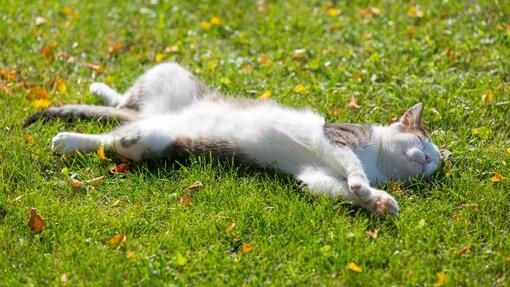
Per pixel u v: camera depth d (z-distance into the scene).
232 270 1.81
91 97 2.33
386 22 2.72
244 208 1.94
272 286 1.78
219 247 1.86
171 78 2.21
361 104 2.30
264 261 1.83
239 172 2.06
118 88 2.39
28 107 2.27
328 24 2.73
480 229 1.91
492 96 2.29
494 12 2.69
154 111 2.21
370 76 2.42
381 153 2.04
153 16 2.80
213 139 2.08
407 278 1.79
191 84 2.21
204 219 1.92
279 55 2.54
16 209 1.93
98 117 2.21
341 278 1.80
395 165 2.04
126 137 2.07
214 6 2.86
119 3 2.87
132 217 1.92
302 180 2.02
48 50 2.53
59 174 2.05
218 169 2.06
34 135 2.14
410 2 2.82
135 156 2.08
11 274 1.80
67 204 1.96
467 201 1.98
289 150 2.06
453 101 2.29
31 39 2.61
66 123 2.21
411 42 2.57
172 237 1.87
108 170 2.06
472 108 2.26
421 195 2.00
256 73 2.44
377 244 1.85
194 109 2.14
